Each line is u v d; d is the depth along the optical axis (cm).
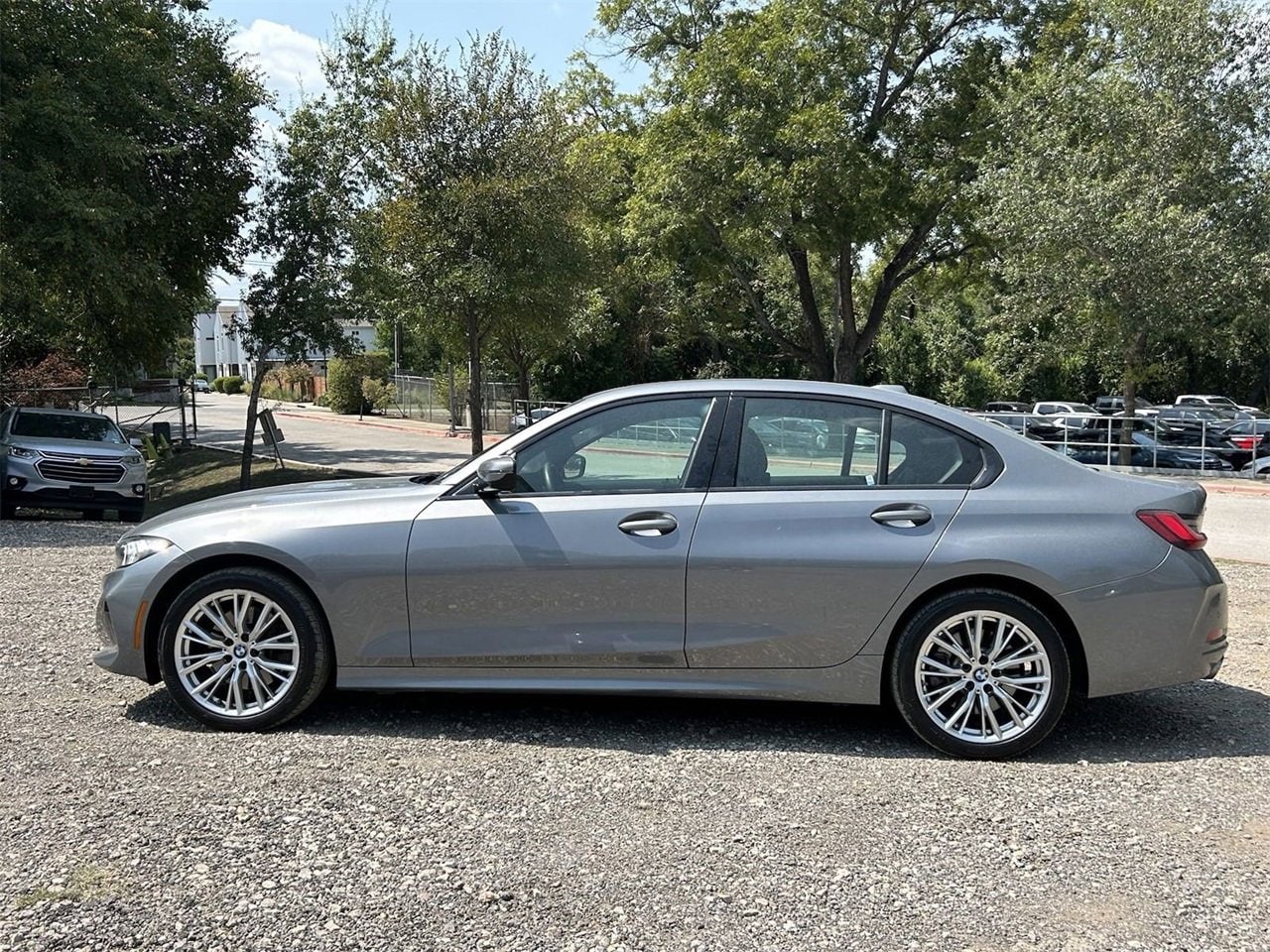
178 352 2775
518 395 3797
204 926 300
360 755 446
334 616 472
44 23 1553
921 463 474
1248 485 2136
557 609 466
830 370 3453
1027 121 2428
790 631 462
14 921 300
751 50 2573
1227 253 2194
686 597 462
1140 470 2498
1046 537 455
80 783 405
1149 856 359
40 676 555
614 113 3300
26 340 2508
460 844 358
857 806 399
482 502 477
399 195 1800
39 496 1448
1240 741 486
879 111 2764
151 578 478
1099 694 459
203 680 480
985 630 462
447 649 471
